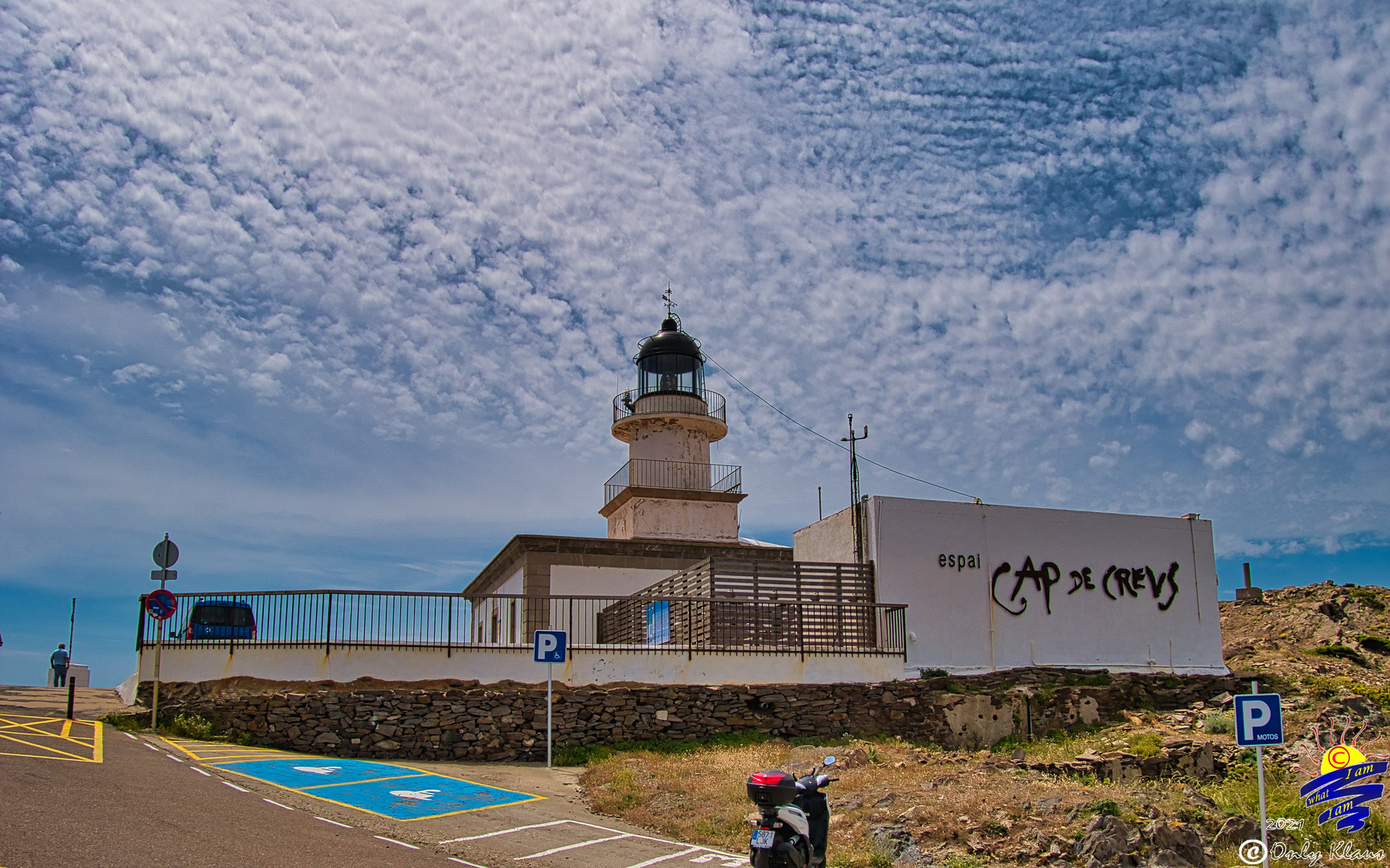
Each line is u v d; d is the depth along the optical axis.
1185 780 15.95
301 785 13.43
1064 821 10.93
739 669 20.89
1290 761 17.25
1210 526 27.20
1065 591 25.09
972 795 12.05
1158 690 24.25
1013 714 22.02
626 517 32.72
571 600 20.22
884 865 10.35
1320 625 31.42
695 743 19.59
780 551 30.48
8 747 13.05
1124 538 26.08
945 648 23.47
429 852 9.72
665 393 33.88
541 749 18.78
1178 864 10.08
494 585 33.12
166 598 18.38
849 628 22.75
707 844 11.10
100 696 20.42
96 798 10.30
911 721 21.50
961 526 24.44
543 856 10.01
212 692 18.33
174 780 12.41
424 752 18.20
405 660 18.91
